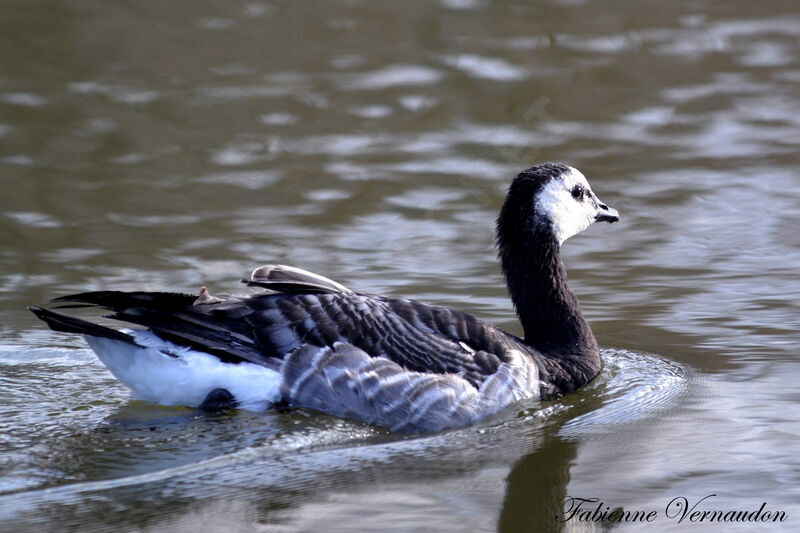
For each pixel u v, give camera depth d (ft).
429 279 50.26
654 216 59.11
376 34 85.20
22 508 29.43
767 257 53.01
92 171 63.41
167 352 35.88
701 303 47.60
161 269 50.75
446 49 82.58
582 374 39.91
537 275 41.27
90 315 46.14
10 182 61.41
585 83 77.66
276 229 56.39
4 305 46.50
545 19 88.69
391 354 35.91
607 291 49.39
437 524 28.76
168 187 61.87
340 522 28.81
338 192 61.77
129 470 31.91
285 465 32.60
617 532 28.30
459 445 34.37
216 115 71.87
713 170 64.95
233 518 28.94
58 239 54.39
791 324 44.83
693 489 30.60
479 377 36.60
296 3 90.27
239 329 36.24
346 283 49.55
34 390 38.50
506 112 73.15
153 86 75.82
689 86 77.87
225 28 84.94
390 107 73.36
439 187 62.39
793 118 72.74
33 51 80.12
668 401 37.70
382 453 33.65
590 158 66.80
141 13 87.35
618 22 88.69
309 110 73.15
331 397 35.45
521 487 31.04
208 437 34.27
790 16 91.04
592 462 32.83
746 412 36.32
